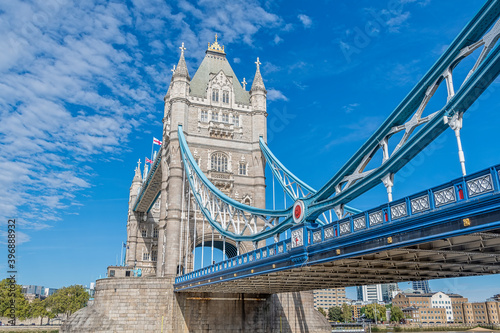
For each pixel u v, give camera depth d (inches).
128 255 3752.5
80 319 2144.4
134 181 4015.8
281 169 2346.2
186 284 1993.1
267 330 2309.3
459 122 717.3
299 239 1061.1
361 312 6737.2
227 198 1914.4
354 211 1517.0
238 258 1441.9
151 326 2161.7
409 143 820.0
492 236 705.0
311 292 2503.7
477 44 730.8
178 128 2630.4
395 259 937.5
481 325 5940.0
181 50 2869.1
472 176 593.3
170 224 2479.1
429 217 660.1
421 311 6791.3
